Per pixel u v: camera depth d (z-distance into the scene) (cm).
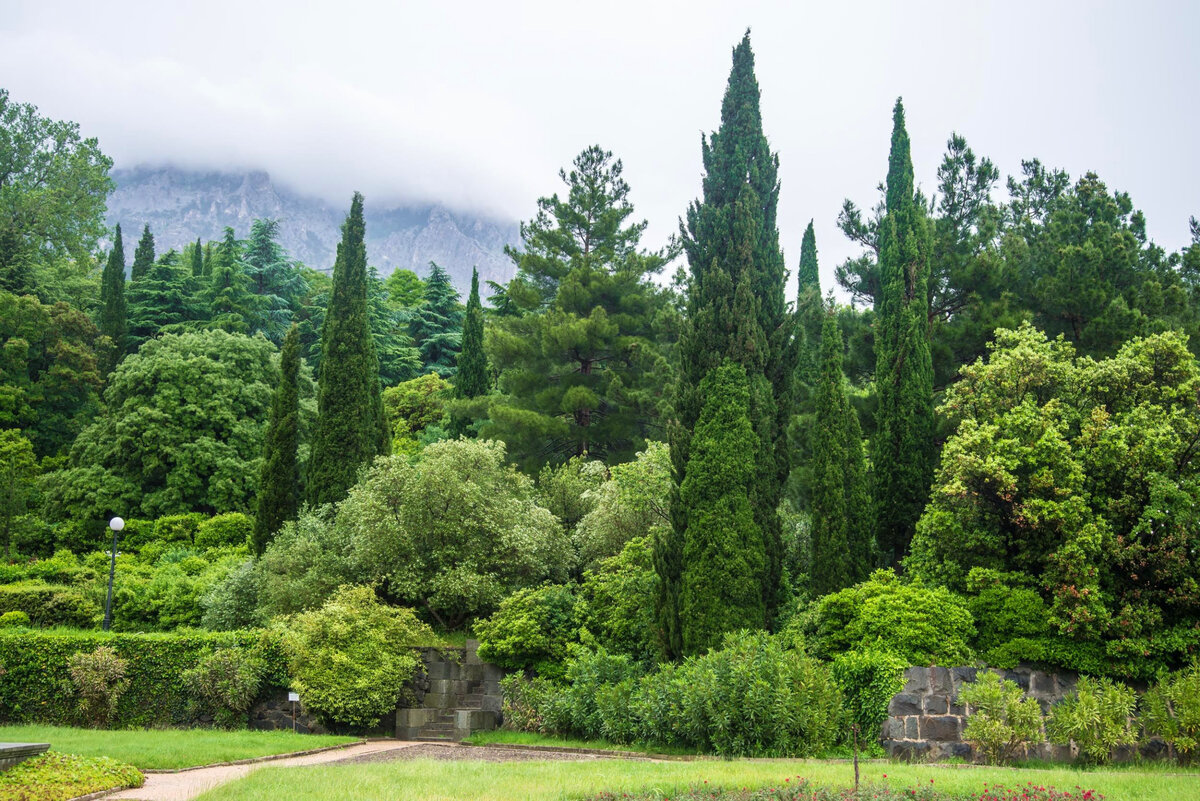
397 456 2448
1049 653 1572
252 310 5634
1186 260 2720
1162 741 1510
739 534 1841
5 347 4222
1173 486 1584
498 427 3269
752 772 1214
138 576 2889
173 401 3703
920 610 1620
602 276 3388
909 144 2519
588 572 2258
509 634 2009
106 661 1980
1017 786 1077
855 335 2748
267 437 2766
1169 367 1820
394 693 1997
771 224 2198
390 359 5731
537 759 1473
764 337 2052
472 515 2328
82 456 3706
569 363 3438
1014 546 1762
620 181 3675
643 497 2145
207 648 2017
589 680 1802
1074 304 2362
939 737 1498
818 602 1800
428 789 1088
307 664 1964
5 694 2003
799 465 2497
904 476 2198
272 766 1357
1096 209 2695
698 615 1798
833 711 1535
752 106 2233
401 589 2227
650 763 1366
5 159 5425
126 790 1163
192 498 3678
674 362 3334
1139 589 1612
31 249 5216
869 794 1021
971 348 2502
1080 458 1702
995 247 2678
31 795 1041
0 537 3384
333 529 2427
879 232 2777
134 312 5228
